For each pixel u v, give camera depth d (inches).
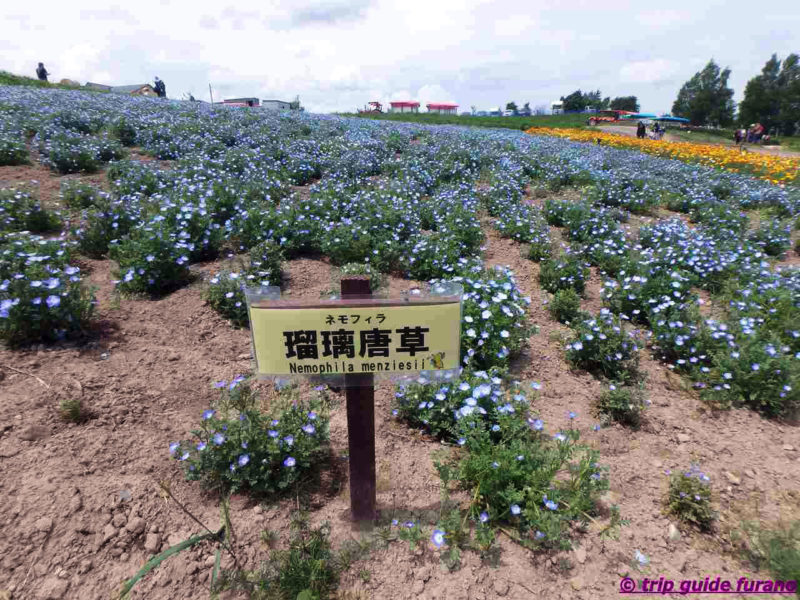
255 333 83.4
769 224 354.0
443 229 277.6
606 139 1070.4
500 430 123.5
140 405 132.8
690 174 567.5
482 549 100.5
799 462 136.6
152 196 284.2
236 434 110.3
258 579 91.4
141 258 197.0
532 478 107.4
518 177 459.8
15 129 421.1
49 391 130.3
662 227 306.5
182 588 89.8
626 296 219.3
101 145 402.3
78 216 267.1
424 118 1748.3
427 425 138.0
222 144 454.9
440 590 92.5
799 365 167.8
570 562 99.7
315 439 117.7
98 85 1722.4
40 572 89.2
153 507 104.6
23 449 111.3
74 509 100.0
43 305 149.8
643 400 153.8
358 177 411.5
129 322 175.9
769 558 102.2
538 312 218.8
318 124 738.8
